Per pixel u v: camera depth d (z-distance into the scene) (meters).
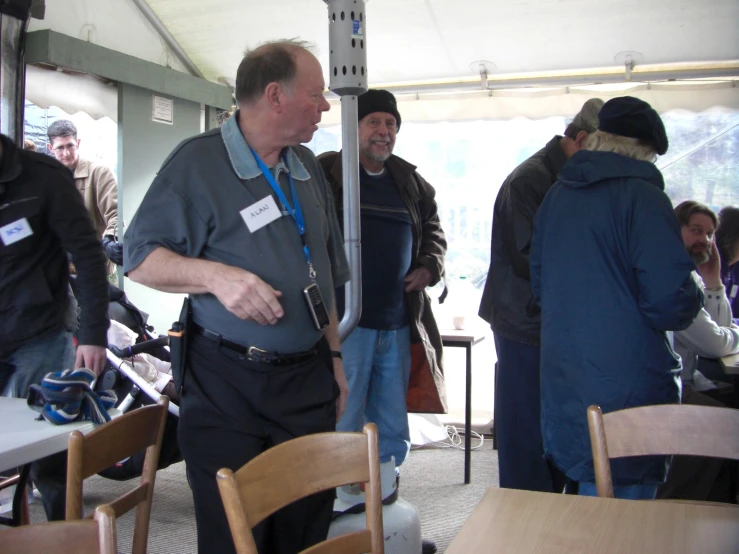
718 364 3.25
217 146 1.67
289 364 1.69
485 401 4.56
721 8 3.33
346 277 2.00
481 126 4.24
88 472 1.44
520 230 2.53
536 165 2.59
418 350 3.03
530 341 2.61
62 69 3.94
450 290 4.20
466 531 1.19
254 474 1.24
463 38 3.77
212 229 1.64
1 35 3.33
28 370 2.25
